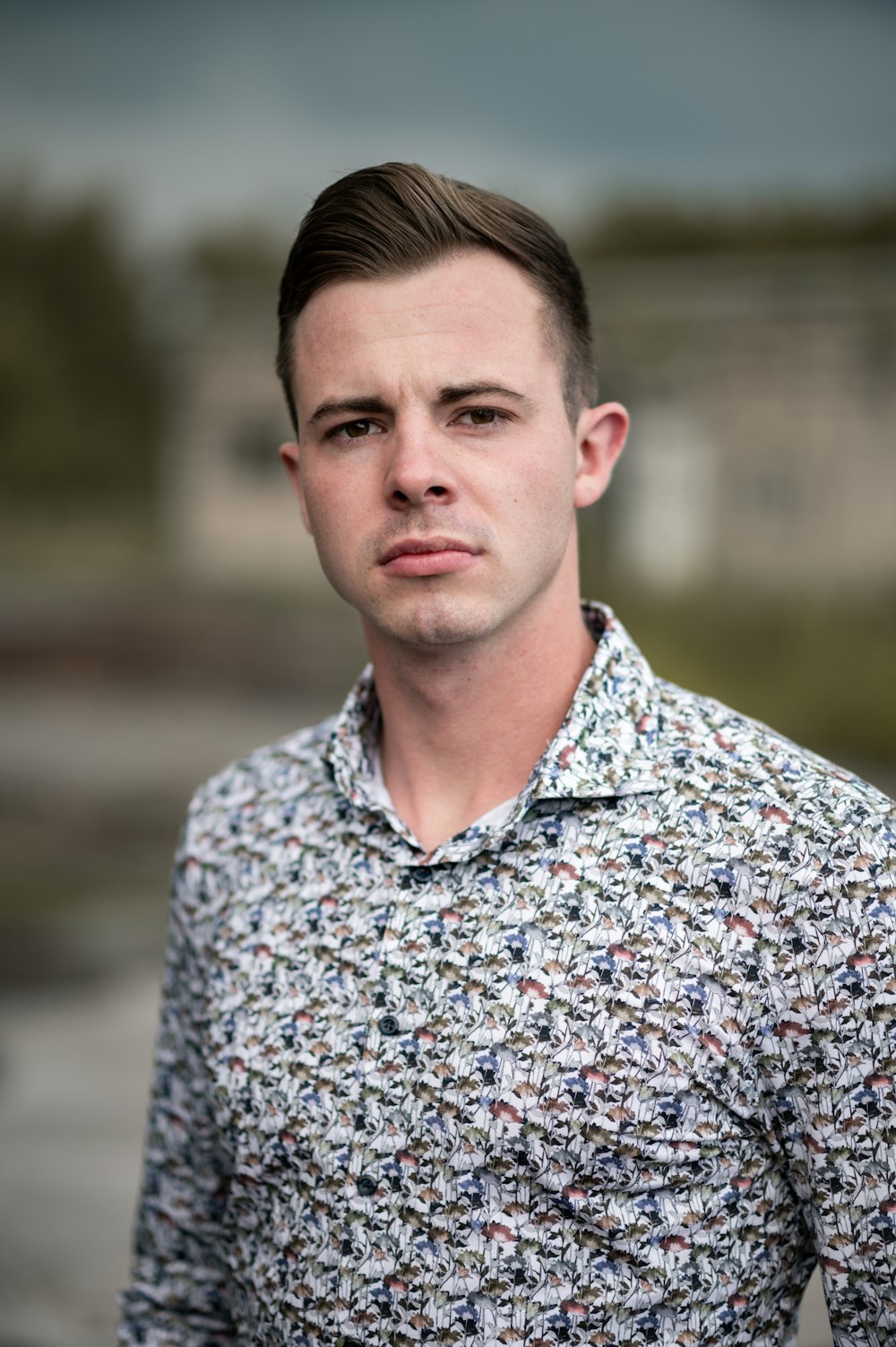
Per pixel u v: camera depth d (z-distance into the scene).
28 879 7.78
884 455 21.31
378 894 1.35
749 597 18.72
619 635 1.38
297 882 1.40
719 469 21.73
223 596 22.12
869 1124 1.17
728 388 21.80
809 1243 1.28
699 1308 1.21
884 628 16.55
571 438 1.37
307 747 1.52
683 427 21.78
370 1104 1.28
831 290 21.33
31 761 11.30
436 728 1.38
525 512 1.30
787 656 15.23
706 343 21.83
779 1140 1.23
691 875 1.24
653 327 22.00
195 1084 1.50
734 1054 1.20
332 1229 1.28
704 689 13.99
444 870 1.32
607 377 22.27
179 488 25.62
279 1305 1.32
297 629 19.28
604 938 1.24
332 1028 1.32
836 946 1.18
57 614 19.62
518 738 1.37
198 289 25.03
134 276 37.06
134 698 14.59
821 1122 1.19
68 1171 4.10
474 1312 1.23
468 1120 1.24
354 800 1.39
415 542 1.27
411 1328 1.25
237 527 25.11
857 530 21.31
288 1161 1.31
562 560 1.36
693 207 29.61
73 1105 4.60
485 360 1.28
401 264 1.29
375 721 1.49
